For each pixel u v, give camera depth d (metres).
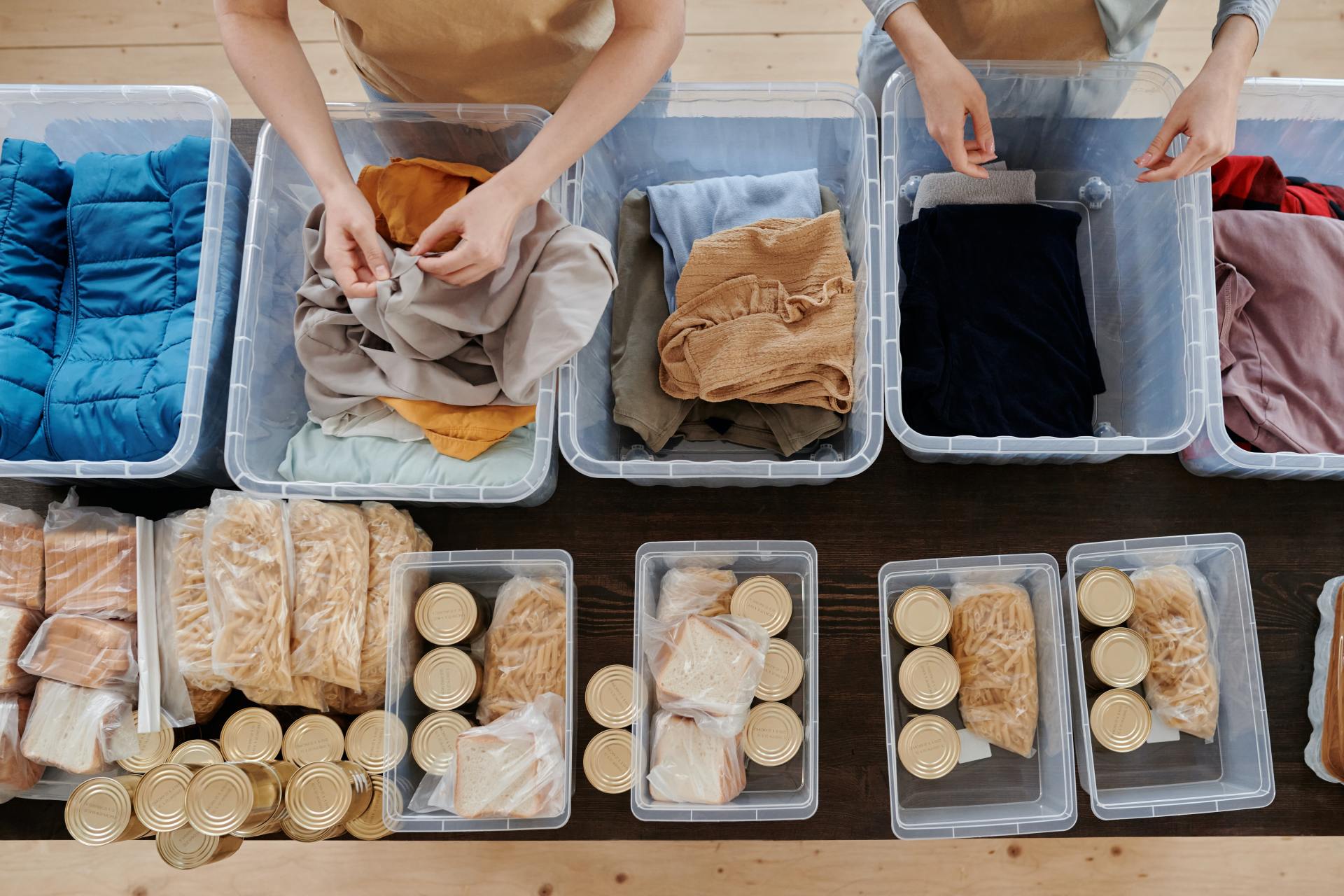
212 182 1.07
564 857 1.59
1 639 0.98
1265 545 1.07
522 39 0.99
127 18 1.87
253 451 1.04
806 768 1.00
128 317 1.10
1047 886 1.59
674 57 0.91
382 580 1.03
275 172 1.10
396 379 1.03
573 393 1.02
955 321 1.15
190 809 0.92
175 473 1.04
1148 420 1.12
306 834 0.94
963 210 1.18
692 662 0.97
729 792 0.96
